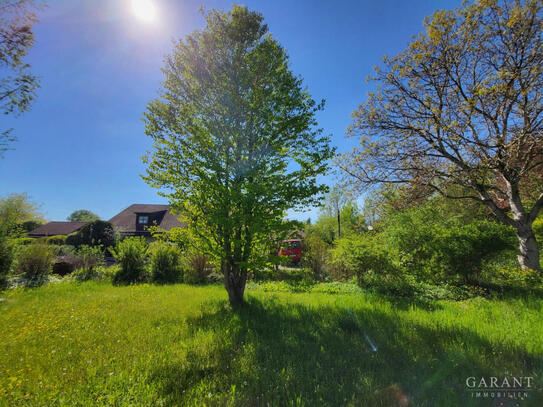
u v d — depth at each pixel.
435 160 11.51
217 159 6.07
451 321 4.71
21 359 3.35
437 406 2.37
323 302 6.86
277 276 12.35
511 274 8.09
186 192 6.39
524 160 9.71
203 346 3.79
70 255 14.09
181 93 6.46
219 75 6.12
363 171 12.80
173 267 12.18
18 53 6.81
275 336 4.27
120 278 11.58
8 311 6.02
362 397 2.55
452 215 12.50
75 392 2.66
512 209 10.27
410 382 2.79
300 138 6.51
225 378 2.96
